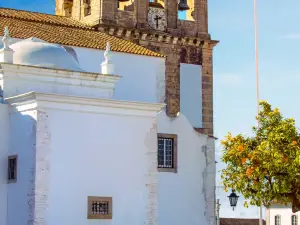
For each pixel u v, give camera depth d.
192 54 56.78
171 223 40.09
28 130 30.50
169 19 56.81
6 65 32.50
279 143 33.84
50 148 30.25
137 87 46.44
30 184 30.03
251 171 33.50
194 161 41.41
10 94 32.59
